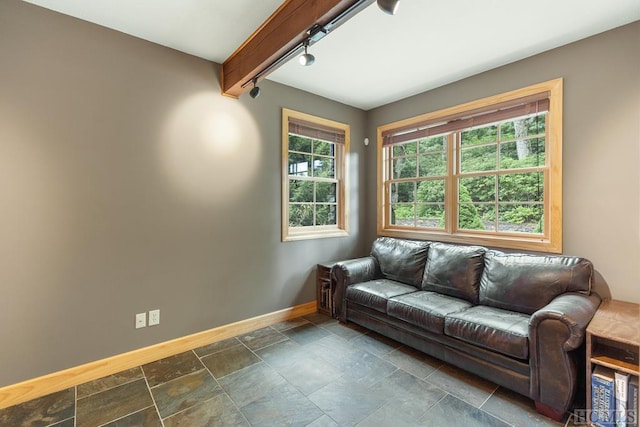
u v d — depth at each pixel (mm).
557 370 1710
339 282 3227
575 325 1674
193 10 2035
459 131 3197
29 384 1963
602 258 2289
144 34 2324
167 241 2523
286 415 1786
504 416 1765
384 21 2137
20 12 1928
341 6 1629
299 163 3506
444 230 3393
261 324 3104
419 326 2420
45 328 2025
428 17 2096
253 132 3027
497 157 2975
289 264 3342
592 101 2316
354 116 3979
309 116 3475
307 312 3502
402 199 3840
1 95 1878
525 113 2680
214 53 2613
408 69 2898
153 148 2439
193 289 2666
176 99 2551
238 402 1904
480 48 2508
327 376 2195
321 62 2760
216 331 2797
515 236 2820
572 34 2301
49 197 2033
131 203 2346
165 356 2504
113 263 2275
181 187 2586
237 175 2920
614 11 2021
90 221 2180
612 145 2236
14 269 1928
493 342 1963
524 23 2162
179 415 1788
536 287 2268
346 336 2883
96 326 2211
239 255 2949
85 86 2146
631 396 1565
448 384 2092
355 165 4004
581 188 2381
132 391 2027
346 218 3879
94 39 2178
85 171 2156
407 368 2301
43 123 2004
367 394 1982
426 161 3570
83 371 2150
